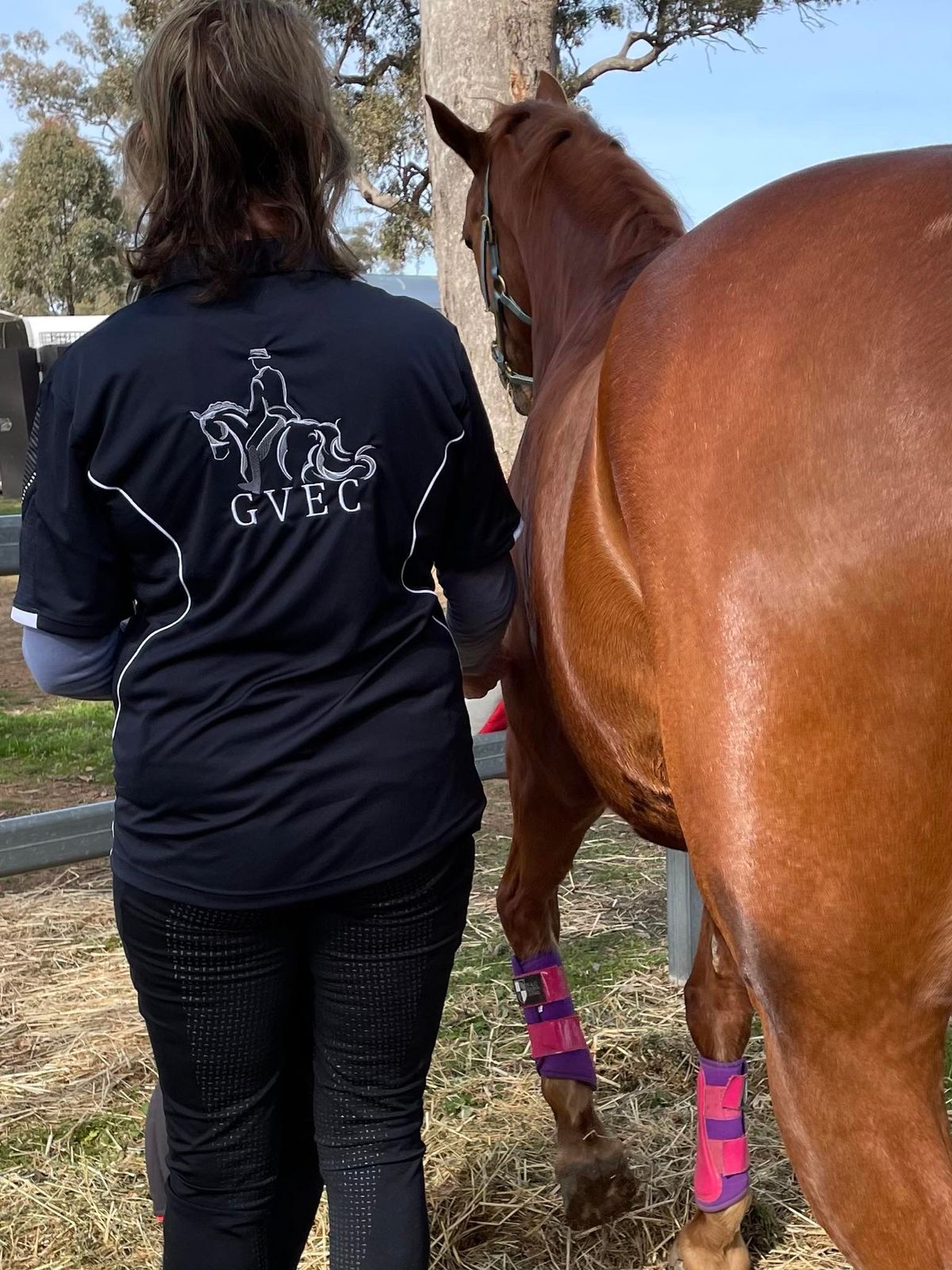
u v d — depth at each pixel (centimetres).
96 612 125
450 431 128
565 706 158
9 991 296
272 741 122
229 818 122
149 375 118
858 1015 103
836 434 100
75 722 588
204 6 122
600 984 293
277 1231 151
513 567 150
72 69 3055
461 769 133
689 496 110
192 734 122
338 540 121
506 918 217
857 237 108
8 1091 251
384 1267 132
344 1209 136
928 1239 98
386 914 130
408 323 127
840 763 99
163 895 124
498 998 288
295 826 122
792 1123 106
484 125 496
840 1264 192
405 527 126
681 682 111
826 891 102
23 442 1414
